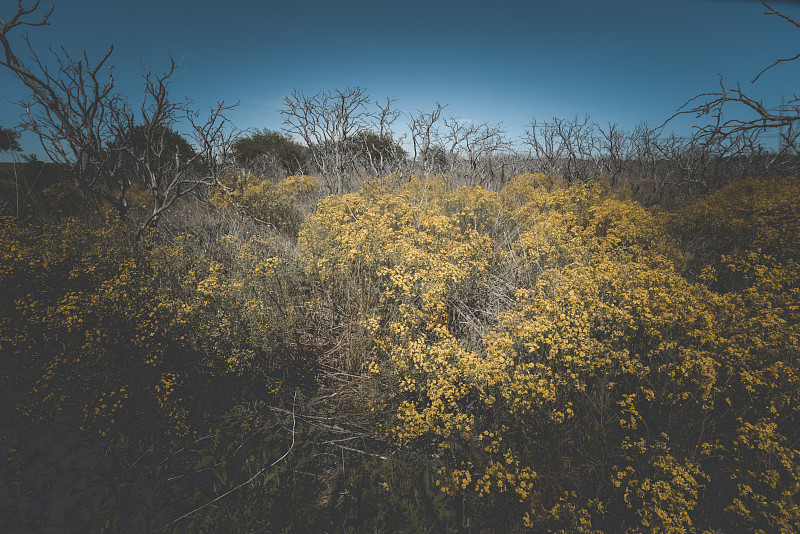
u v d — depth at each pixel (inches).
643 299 154.4
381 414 148.6
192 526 109.1
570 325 150.0
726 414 132.4
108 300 160.9
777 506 100.0
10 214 289.4
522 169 727.7
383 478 125.7
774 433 117.0
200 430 139.2
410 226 268.2
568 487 120.4
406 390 143.3
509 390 128.8
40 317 160.6
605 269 191.3
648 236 254.8
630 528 105.7
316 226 260.2
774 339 134.8
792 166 439.5
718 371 135.9
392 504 117.3
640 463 117.4
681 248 259.4
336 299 206.7
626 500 105.8
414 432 127.1
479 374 132.2
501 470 113.9
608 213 302.4
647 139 602.9
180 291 200.5
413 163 587.5
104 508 111.2
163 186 333.7
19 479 115.0
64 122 243.8
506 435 130.0
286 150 776.9
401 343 165.6
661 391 130.6
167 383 137.9
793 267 197.6
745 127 123.6
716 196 321.7
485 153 589.3
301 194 469.7
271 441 138.5
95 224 309.0
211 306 175.6
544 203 350.6
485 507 115.2
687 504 100.6
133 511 111.8
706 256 251.4
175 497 117.0
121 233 255.9
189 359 163.2
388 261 215.9
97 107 252.7
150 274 212.4
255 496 118.9
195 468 126.0
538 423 127.5
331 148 524.7
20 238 232.4
